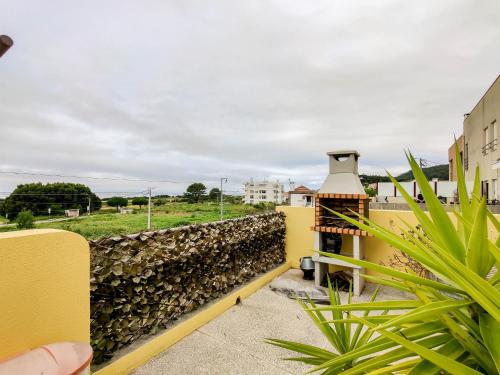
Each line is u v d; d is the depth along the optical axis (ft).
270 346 10.62
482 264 3.61
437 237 4.11
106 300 8.71
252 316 13.14
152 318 10.39
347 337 6.05
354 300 15.23
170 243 11.28
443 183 70.44
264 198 171.73
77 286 7.09
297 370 9.25
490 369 3.22
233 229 15.46
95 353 8.37
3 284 5.62
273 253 19.97
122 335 9.20
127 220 49.11
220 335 11.37
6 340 5.65
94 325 8.36
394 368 3.53
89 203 52.21
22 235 5.95
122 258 9.23
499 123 45.60
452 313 3.59
